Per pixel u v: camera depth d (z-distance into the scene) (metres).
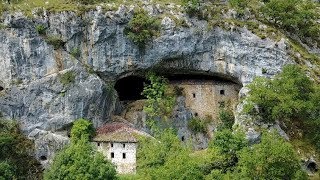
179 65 96.19
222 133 84.69
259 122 88.50
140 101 98.38
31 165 90.25
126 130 91.31
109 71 94.50
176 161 74.88
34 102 91.81
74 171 75.31
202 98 97.69
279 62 92.25
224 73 95.75
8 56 91.81
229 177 75.50
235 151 82.94
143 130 96.44
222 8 96.75
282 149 74.44
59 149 90.75
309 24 100.94
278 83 88.25
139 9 94.75
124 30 93.88
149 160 82.56
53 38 92.19
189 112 97.38
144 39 93.62
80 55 93.44
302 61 92.88
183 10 95.38
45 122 91.88
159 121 96.56
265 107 88.62
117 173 84.25
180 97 97.56
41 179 89.62
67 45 92.94
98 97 93.38
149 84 99.00
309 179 82.50
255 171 74.19
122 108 98.56
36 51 92.00
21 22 91.50
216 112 97.31
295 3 101.06
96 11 93.06
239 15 96.38
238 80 95.56
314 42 100.12
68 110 91.94
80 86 92.44
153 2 96.12
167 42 94.38
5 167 84.94
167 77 98.94
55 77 92.00
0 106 91.69
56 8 93.00
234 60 94.50
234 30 94.12
